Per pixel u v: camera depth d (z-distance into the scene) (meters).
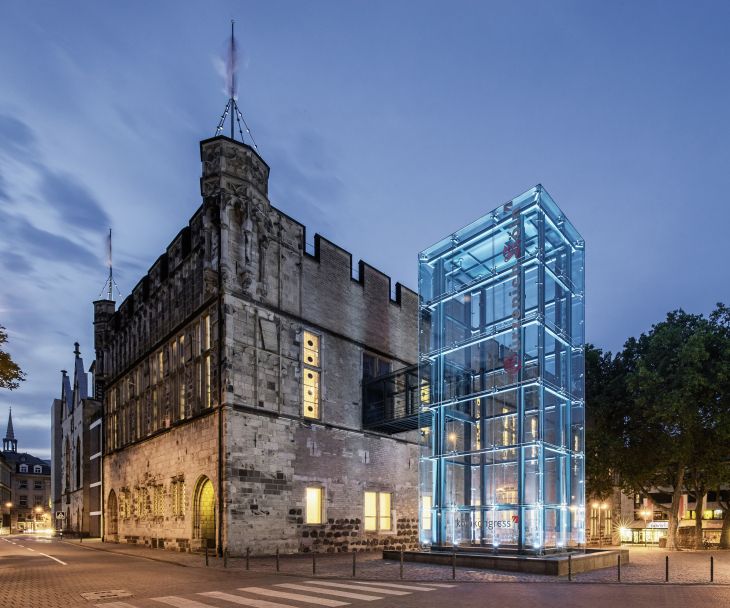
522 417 24.62
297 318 33.69
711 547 46.31
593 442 41.22
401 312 42.44
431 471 28.52
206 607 13.70
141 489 39.16
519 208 26.95
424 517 28.38
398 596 15.33
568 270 28.81
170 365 36.62
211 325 30.81
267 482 29.91
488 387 26.86
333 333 36.09
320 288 35.75
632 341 45.03
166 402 36.59
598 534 53.97
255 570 21.86
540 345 24.83
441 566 23.47
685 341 39.22
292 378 32.69
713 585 18.12
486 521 25.72
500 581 18.77
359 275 39.56
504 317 27.08
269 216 32.91
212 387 30.06
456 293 29.25
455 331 29.12
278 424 31.19
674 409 36.50
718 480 40.94
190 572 21.44
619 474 44.50
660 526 63.94
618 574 18.66
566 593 16.19
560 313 27.95
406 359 42.06
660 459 41.00
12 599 15.41
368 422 36.88
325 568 22.72
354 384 37.12
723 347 37.84
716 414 37.62
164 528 34.66
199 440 30.89
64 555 31.38
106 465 48.00
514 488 24.95
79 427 65.38
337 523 33.56
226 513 27.73
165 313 37.75
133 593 16.20
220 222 30.56
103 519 47.50
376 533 36.31
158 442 36.69
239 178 31.45
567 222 28.92
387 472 38.16
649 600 15.01
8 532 105.94
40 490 140.88
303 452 32.38
